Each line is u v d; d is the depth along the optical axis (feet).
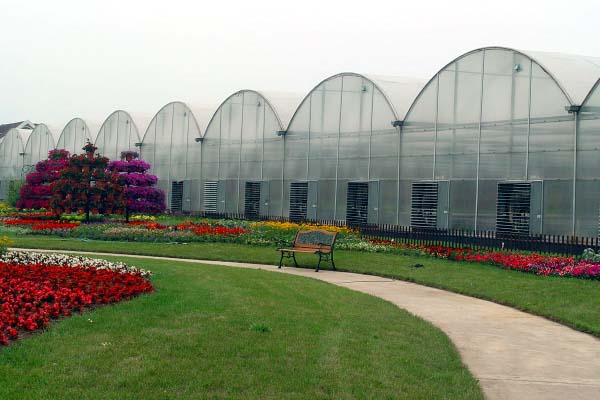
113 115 187.93
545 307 50.90
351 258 80.23
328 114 121.49
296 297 50.34
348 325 40.52
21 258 60.18
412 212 104.01
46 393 25.48
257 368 30.07
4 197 237.86
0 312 36.09
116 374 28.14
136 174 135.64
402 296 57.06
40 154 218.79
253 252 86.79
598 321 45.75
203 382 27.73
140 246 91.50
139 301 43.83
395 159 107.45
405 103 109.60
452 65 98.12
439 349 36.32
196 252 86.74
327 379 29.07
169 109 167.84
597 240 73.05
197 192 156.66
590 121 79.66
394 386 28.68
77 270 53.26
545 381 32.40
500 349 38.68
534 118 86.33
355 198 115.24
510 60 89.86
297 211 127.54
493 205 91.35
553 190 83.41
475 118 94.43
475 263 75.00
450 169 97.86
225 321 38.91
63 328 35.37
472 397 28.12
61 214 128.47
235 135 145.38
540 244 78.43
